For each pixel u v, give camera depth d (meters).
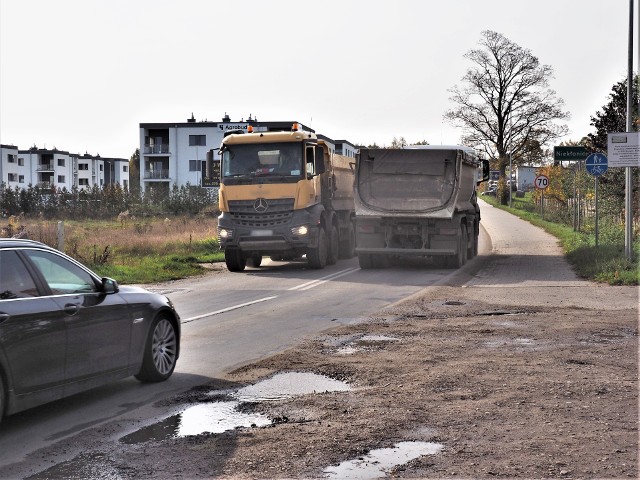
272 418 6.98
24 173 144.88
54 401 7.82
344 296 16.50
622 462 5.56
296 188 22.61
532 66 82.31
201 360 9.84
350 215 27.84
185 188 68.31
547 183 49.06
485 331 11.53
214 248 31.64
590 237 30.61
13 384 6.60
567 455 5.74
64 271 7.50
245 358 9.90
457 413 6.96
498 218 56.12
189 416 7.13
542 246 31.34
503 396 7.53
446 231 22.30
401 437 6.28
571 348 10.05
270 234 22.62
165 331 8.84
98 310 7.67
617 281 18.03
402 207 22.16
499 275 20.62
